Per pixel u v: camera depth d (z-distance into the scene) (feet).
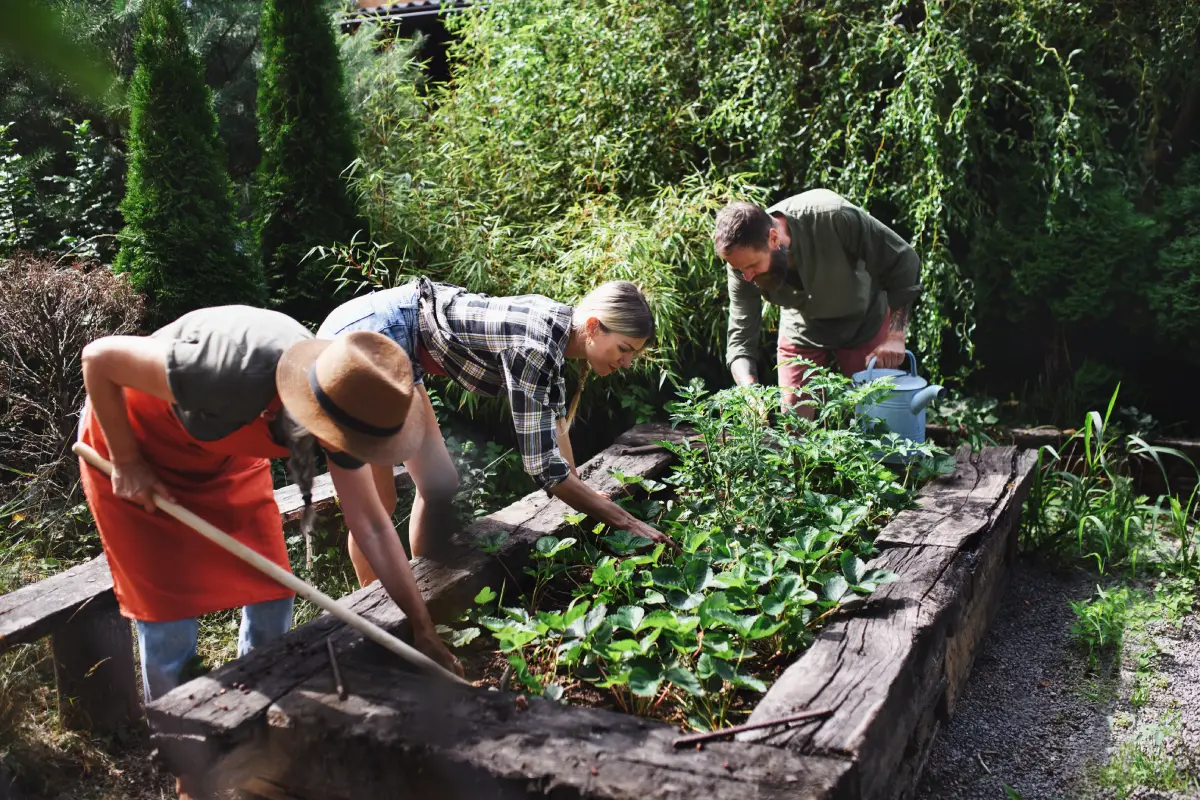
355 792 7.30
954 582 9.94
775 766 6.59
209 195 16.44
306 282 17.38
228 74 21.18
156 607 8.61
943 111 18.17
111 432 7.86
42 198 18.98
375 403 7.13
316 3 17.15
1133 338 19.76
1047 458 17.87
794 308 14.52
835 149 18.72
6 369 14.90
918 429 13.84
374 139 19.83
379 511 8.55
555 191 19.11
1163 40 18.38
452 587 9.88
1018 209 19.33
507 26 20.59
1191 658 11.78
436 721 7.29
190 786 7.57
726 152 19.71
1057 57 17.46
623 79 18.98
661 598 9.65
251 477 9.16
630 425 18.72
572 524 11.64
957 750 10.00
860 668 8.01
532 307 9.66
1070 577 14.32
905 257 13.89
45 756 9.50
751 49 18.49
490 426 18.08
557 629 8.87
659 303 16.57
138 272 16.21
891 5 17.76
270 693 7.72
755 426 12.06
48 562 13.25
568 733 7.12
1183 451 17.56
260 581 9.12
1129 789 9.23
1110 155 18.56
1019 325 20.33
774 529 11.64
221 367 7.30
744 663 9.46
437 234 17.70
